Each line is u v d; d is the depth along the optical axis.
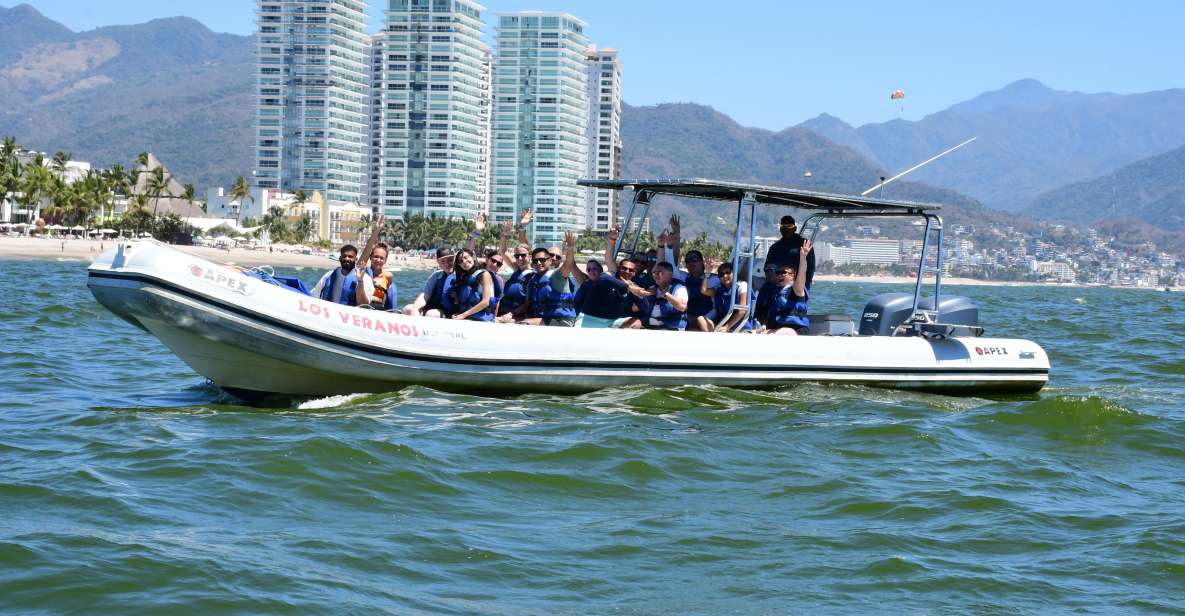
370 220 177.25
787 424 10.84
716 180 12.05
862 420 11.20
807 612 5.95
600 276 12.31
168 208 160.75
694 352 12.02
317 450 8.55
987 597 6.24
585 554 6.75
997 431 11.05
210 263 10.45
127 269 10.22
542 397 11.55
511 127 193.25
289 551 6.46
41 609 5.49
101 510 7.08
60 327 20.64
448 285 12.25
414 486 7.98
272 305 10.51
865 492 8.40
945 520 7.76
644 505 7.89
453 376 11.21
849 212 13.72
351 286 11.48
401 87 198.50
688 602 6.04
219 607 5.59
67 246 108.06
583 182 12.98
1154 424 11.41
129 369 14.66
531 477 8.41
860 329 13.99
